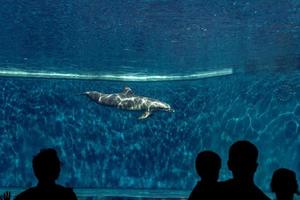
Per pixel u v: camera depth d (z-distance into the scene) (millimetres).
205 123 18562
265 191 15703
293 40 14922
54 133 18531
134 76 19656
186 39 15133
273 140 16000
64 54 17109
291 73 16500
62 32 14758
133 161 18891
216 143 17859
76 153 18625
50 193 3730
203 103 18953
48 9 12773
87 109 18953
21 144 18234
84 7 12477
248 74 17750
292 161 15367
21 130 18328
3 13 13336
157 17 13141
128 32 14570
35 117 18500
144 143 19016
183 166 18641
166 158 18891
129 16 13125
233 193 3699
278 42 15188
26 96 18594
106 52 16812
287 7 12109
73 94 18984
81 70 18984
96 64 18312
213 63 17953
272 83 16750
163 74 19672
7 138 18203
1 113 18344
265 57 16719
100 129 18906
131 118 19047
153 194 13711
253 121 16750
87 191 15000
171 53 16781
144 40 15320
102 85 19453
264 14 12664
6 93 18531
